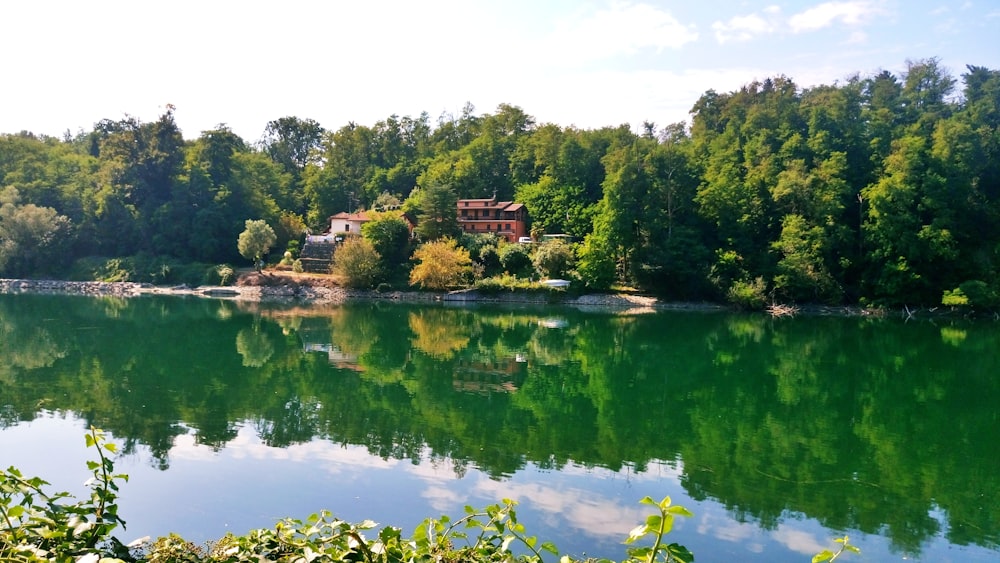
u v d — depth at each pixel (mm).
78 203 85438
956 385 30766
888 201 63969
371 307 62875
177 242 82000
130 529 12758
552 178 98062
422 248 73562
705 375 32562
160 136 88812
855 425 23078
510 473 16734
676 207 74188
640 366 34750
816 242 66000
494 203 91750
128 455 17484
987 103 77438
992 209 66250
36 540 5039
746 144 87312
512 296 70000
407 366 33000
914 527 14039
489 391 27438
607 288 70688
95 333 41656
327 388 27188
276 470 16453
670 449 19500
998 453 19594
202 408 23062
